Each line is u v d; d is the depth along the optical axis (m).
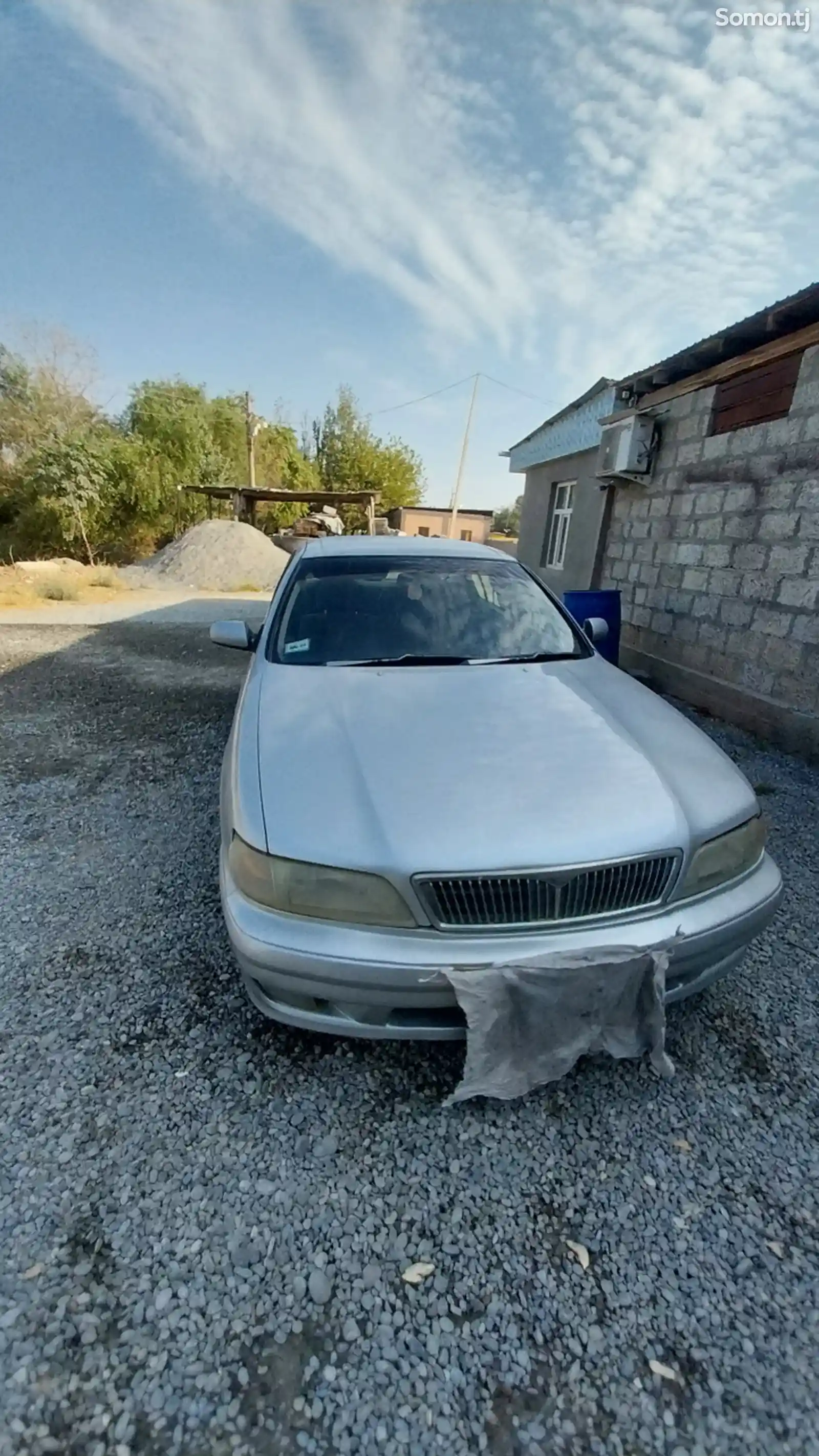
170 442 23.83
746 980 2.28
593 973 1.60
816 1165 1.63
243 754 1.98
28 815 3.48
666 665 6.14
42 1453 1.06
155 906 2.64
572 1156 1.63
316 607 2.91
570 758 1.92
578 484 9.13
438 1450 1.09
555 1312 1.31
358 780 1.77
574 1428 1.13
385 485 35.16
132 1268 1.35
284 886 1.60
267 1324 1.26
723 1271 1.39
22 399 21.89
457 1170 1.59
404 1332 1.26
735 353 5.24
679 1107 1.78
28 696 5.94
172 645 8.60
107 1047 1.91
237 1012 2.05
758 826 1.95
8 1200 1.47
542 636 2.94
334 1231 1.44
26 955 2.32
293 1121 1.70
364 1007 1.61
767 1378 1.21
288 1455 1.08
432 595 3.03
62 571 14.70
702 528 5.63
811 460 4.40
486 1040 1.59
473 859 1.56
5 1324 1.24
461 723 2.09
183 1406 1.13
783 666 4.68
